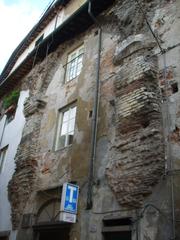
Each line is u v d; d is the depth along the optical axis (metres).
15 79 18.98
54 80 14.55
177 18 9.19
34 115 14.23
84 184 9.59
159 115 8.18
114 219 8.05
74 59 14.04
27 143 13.48
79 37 14.34
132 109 8.85
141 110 8.55
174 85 8.29
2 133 17.95
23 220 11.76
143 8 10.51
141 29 10.26
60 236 9.86
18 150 14.03
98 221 8.48
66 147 11.40
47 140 12.72
